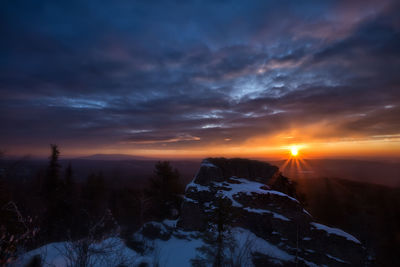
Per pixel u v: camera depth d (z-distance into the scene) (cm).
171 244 1424
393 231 2545
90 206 3080
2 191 1950
